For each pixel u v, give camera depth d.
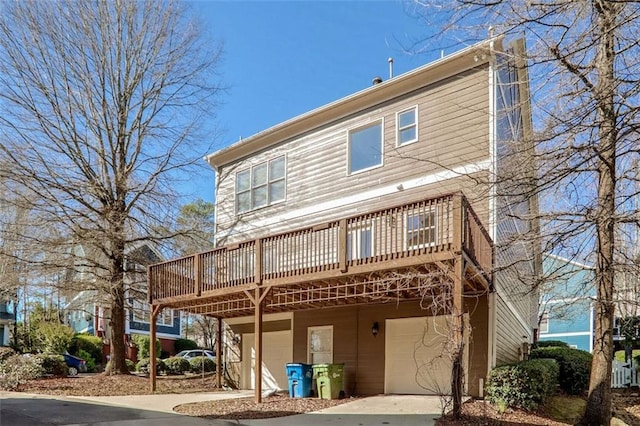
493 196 6.29
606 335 7.15
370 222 8.77
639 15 4.82
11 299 16.67
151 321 12.12
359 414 7.88
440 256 7.37
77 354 20.84
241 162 15.19
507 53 6.33
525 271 8.88
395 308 10.74
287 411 8.34
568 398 9.37
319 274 8.88
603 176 6.48
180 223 15.98
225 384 14.18
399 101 11.47
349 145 12.30
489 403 8.00
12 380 11.01
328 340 11.83
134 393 11.32
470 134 10.04
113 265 14.62
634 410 9.79
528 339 14.81
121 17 15.24
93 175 14.70
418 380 10.09
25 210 13.98
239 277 10.27
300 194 13.21
